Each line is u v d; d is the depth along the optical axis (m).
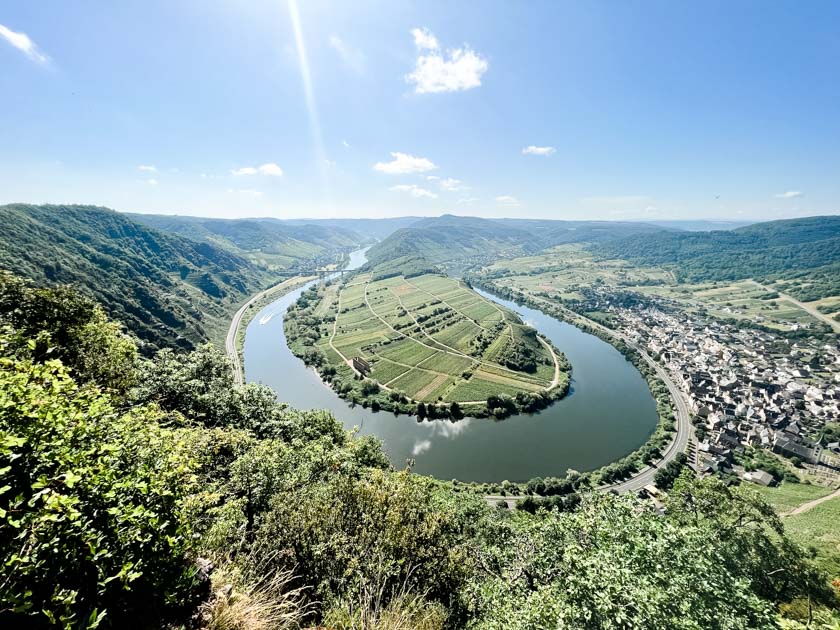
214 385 33.28
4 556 4.67
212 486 15.34
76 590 4.98
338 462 22.81
